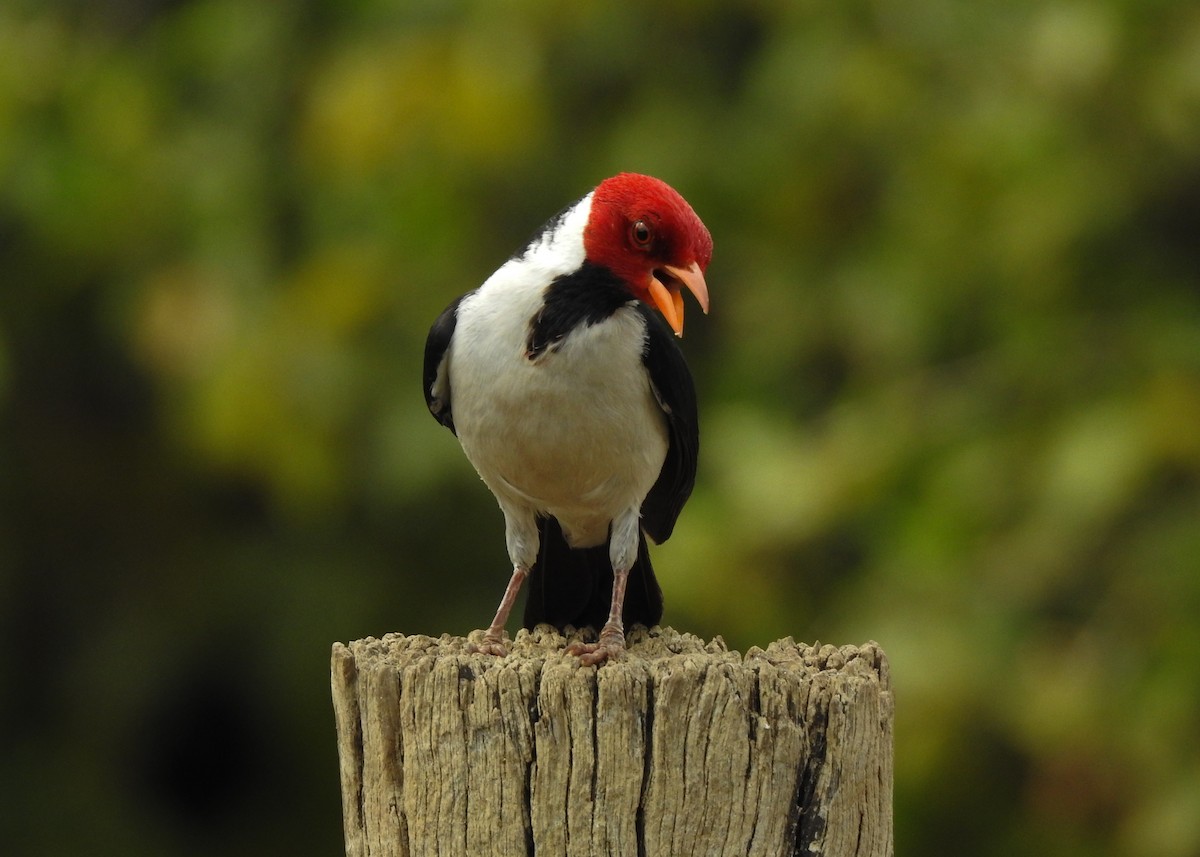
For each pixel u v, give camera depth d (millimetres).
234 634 14344
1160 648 10953
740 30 13539
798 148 12547
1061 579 11305
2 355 12586
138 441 15195
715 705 5359
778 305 12570
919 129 12344
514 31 12633
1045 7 12070
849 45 12547
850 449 11656
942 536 11336
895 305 12102
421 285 12734
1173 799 10570
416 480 12477
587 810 5363
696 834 5348
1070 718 10734
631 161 12758
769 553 11484
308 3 13633
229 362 12445
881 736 5594
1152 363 11617
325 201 13031
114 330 13836
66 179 13133
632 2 12945
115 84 13469
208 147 13438
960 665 10797
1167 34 11805
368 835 5664
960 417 11797
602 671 5414
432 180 12625
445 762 5477
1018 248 11797
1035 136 11781
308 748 14383
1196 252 12445
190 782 15203
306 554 14344
